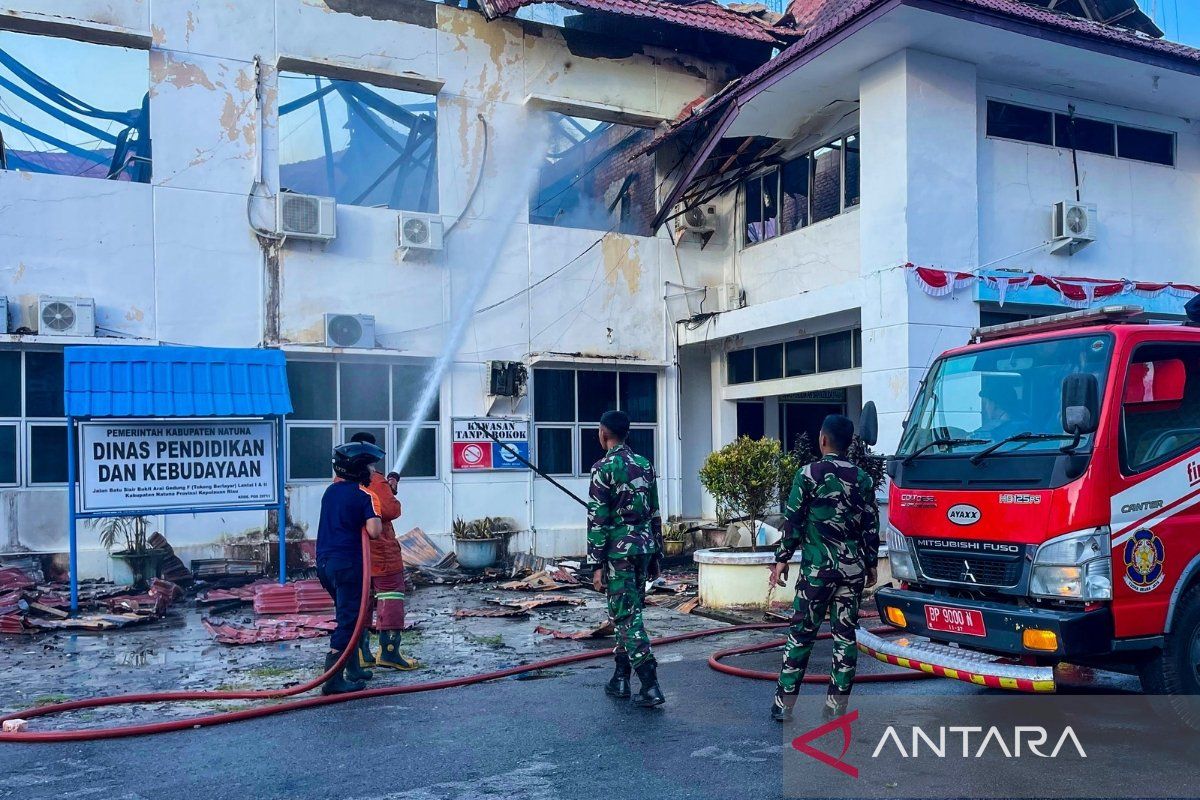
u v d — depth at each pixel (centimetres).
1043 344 576
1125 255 1319
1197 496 539
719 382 1567
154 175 1202
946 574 569
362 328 1285
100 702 627
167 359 1029
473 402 1376
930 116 1139
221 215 1235
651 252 1510
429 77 1351
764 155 1455
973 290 1148
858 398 1619
